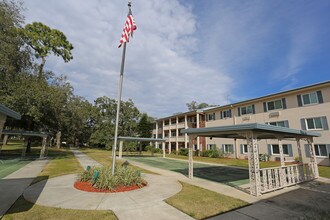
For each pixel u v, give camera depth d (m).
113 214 5.03
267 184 8.62
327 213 5.35
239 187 8.70
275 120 22.52
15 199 6.10
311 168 11.24
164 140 29.00
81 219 4.65
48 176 10.09
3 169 12.55
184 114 36.41
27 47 18.38
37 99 17.62
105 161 19.19
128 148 39.12
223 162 21.22
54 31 26.00
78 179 8.88
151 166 16.84
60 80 23.84
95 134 49.44
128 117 52.25
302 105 20.17
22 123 21.59
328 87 18.31
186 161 22.27
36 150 33.06
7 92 16.89
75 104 28.16
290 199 6.80
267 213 5.33
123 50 9.37
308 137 11.87
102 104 51.50
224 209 5.61
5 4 15.39
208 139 31.67
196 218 4.90
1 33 14.86
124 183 7.82
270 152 22.70
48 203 5.77
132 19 9.63
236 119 27.41
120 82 9.20
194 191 7.74
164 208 5.59
